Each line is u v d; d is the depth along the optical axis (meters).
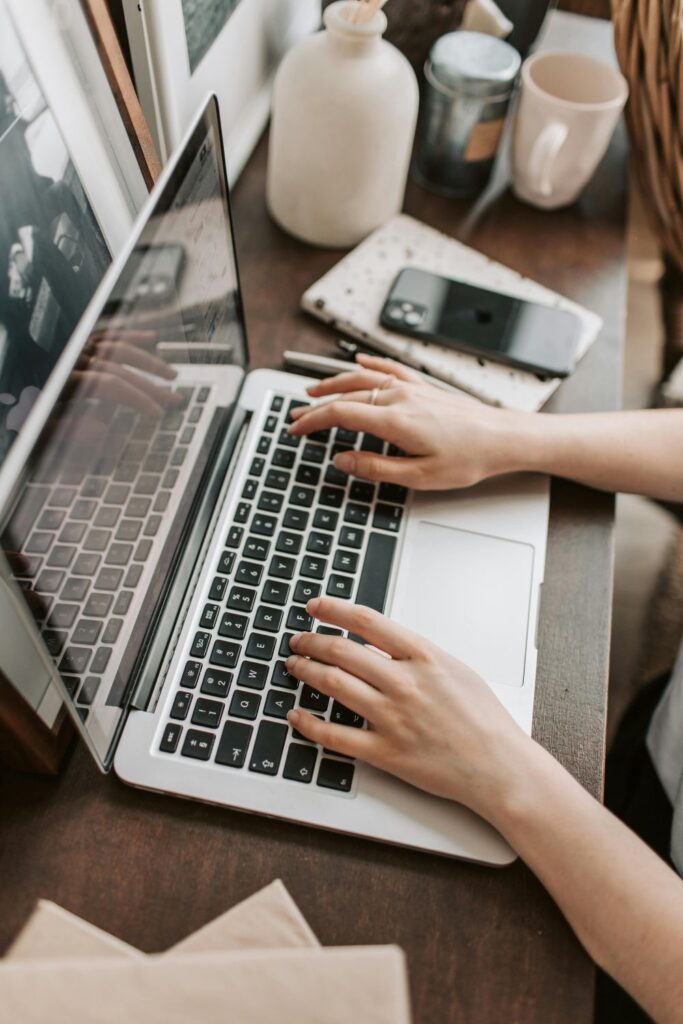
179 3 0.53
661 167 0.74
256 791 0.42
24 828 0.41
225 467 0.54
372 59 0.60
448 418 0.54
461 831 0.42
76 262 0.43
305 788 0.42
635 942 0.38
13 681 0.38
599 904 0.39
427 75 0.72
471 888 0.41
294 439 0.56
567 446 0.56
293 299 0.67
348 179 0.64
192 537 0.49
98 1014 0.22
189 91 0.59
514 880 0.41
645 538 1.21
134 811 0.42
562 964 0.39
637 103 0.72
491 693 0.45
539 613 0.52
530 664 0.49
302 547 0.51
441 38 0.72
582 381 0.65
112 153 0.46
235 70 0.68
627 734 0.77
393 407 0.55
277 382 0.58
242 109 0.73
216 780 0.42
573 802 0.42
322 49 0.60
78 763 0.44
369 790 0.42
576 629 0.51
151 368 0.39
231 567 0.49
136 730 0.43
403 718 0.43
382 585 0.50
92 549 0.36
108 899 0.40
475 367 0.63
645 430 0.57
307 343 0.64
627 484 0.56
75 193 0.42
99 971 0.23
